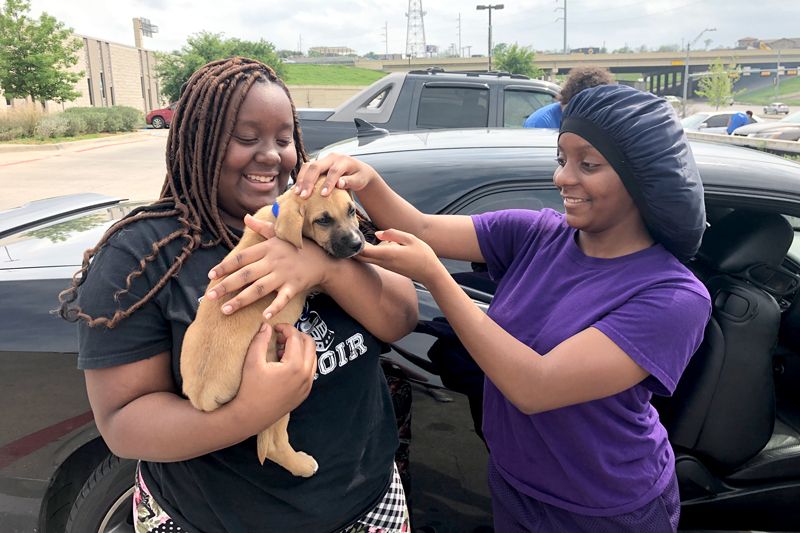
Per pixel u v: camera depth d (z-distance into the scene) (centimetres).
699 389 248
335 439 155
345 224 148
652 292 162
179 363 142
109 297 135
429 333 237
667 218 162
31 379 237
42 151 2325
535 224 206
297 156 178
